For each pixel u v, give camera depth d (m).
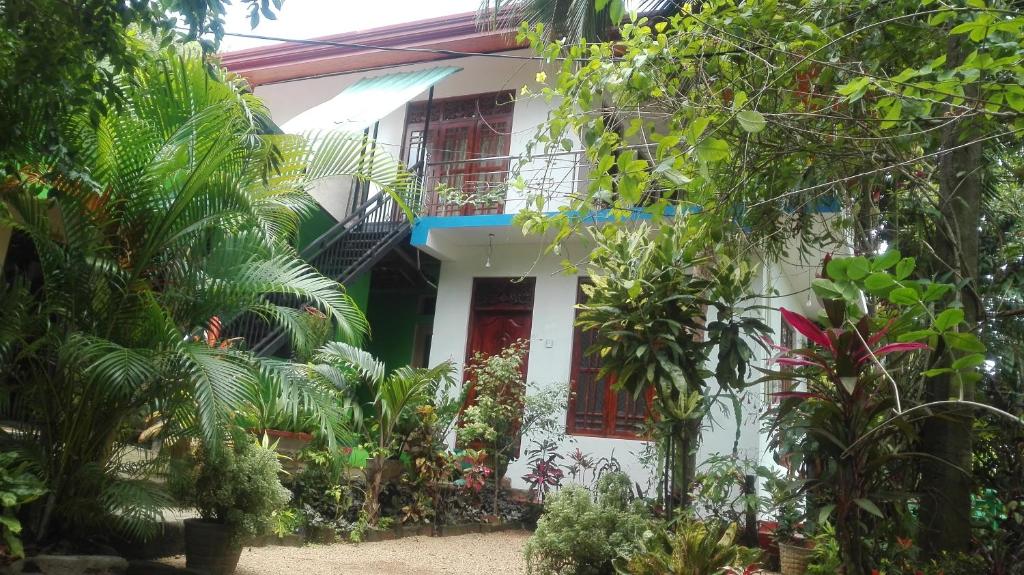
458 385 11.54
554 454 10.02
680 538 4.64
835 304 4.21
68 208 5.02
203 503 5.25
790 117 5.17
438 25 11.62
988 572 4.32
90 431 4.95
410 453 8.62
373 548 7.23
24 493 4.43
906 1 4.89
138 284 5.08
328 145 6.19
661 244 5.83
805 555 6.71
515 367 10.16
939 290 3.63
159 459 5.23
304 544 6.96
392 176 6.38
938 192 5.12
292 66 12.92
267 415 5.60
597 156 4.80
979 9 3.63
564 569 5.30
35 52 4.15
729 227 5.57
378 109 10.07
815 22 5.34
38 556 4.54
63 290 5.00
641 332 5.69
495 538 8.66
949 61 4.66
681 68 5.33
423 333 13.44
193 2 4.38
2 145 4.60
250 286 5.38
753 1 5.17
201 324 5.50
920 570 4.29
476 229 11.08
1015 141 5.34
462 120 12.36
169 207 5.22
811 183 5.78
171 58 5.23
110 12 4.26
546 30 8.91
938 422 4.57
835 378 4.18
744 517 8.16
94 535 5.21
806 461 5.10
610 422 10.54
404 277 13.34
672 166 3.95
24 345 4.87
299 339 5.68
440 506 8.84
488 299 11.88
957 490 4.51
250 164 5.45
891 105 4.61
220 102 5.20
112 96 4.46
